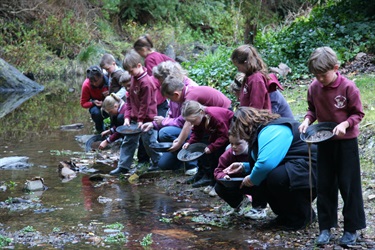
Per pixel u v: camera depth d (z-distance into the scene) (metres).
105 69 8.43
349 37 10.77
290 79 9.89
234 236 4.41
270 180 4.36
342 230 4.37
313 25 11.55
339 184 4.07
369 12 11.62
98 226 4.72
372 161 5.69
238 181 4.59
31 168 7.06
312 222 4.55
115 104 7.49
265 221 4.74
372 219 4.52
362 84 8.24
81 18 23.75
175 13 26.83
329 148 4.10
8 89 17.17
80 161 7.41
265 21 15.20
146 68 7.33
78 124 10.33
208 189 5.71
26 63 20.14
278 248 4.11
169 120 6.47
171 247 4.19
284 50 10.83
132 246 4.22
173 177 6.37
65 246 4.24
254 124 4.45
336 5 12.30
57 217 4.99
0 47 20.20
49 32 22.00
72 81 19.80
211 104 5.86
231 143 4.94
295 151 4.40
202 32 26.81
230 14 26.11
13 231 4.61
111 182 6.35
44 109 13.02
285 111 5.58
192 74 11.00
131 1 25.98
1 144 8.69
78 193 5.85
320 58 3.89
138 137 6.72
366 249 3.98
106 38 23.67
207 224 4.74
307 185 4.34
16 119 11.43
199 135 5.74
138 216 5.00
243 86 5.12
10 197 5.65
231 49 13.61
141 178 6.46
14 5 22.05
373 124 6.21
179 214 5.02
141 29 25.44
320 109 4.08
